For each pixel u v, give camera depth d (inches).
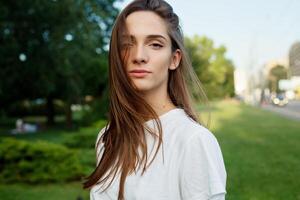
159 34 50.7
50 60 753.6
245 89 2719.0
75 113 1588.3
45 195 262.5
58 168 304.3
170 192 46.6
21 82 837.2
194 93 58.8
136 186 48.4
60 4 662.5
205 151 45.3
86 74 839.1
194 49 2005.4
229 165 338.0
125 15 51.8
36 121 1261.1
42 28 716.7
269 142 506.0
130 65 51.2
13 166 303.6
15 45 695.1
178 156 46.9
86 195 255.9
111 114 55.4
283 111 1339.8
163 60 51.2
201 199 44.6
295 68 2888.8
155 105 52.6
